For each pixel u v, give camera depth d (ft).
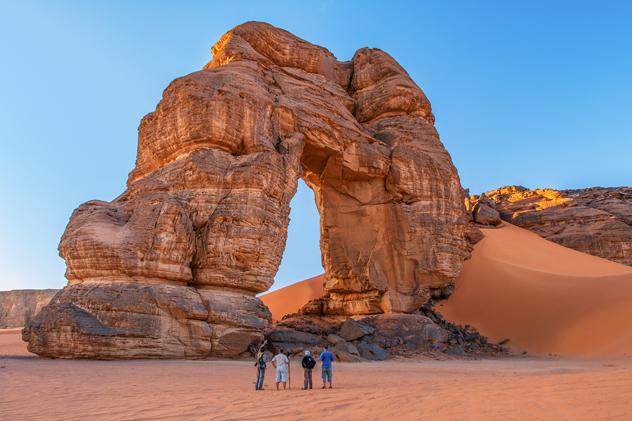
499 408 19.43
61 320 57.77
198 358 61.72
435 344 87.35
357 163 96.63
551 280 108.68
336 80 115.14
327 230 103.40
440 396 24.30
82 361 54.65
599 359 75.66
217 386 34.96
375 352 74.74
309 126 89.10
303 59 105.19
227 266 67.56
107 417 21.11
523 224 165.58
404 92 110.22
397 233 98.84
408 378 43.57
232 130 75.10
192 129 73.67
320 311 104.27
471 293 110.32
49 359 57.36
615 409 17.44
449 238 99.14
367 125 110.11
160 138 78.28
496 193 192.95
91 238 63.57
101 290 60.23
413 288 97.30
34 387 32.37
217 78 80.28
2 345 93.04
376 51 118.93
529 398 21.70
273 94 89.40
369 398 25.61
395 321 91.09
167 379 38.75
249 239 68.80
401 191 99.04
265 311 69.46
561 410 18.10
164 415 21.44
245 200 70.13
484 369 56.39
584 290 100.32
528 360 77.05
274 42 102.32
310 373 34.71
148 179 75.87
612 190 176.65
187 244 66.28
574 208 163.94
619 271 128.36
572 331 89.51
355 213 101.96
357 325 84.33
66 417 21.24
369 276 96.32
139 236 63.82
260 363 33.63
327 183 103.09
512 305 103.14
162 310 60.44
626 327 84.07
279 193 74.74
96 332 56.65
